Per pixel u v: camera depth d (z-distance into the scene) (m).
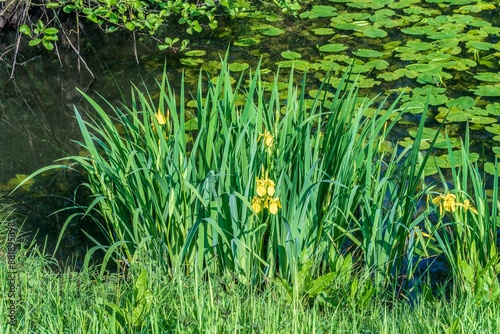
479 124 5.41
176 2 6.32
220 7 7.61
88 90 6.15
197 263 3.44
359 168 3.79
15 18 6.91
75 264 4.05
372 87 5.98
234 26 7.23
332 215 3.69
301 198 3.36
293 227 3.42
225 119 3.71
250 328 2.85
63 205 4.64
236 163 3.46
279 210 3.49
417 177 3.62
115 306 2.86
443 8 7.62
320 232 3.60
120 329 2.85
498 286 3.34
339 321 3.10
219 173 3.51
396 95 5.84
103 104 5.94
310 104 5.54
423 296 3.48
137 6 6.07
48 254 4.13
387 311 3.43
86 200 4.72
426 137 5.17
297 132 3.60
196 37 7.00
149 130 3.63
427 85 5.94
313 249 3.65
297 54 6.51
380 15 7.33
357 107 5.56
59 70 6.47
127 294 3.27
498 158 4.96
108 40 6.95
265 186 3.27
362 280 3.56
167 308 3.08
